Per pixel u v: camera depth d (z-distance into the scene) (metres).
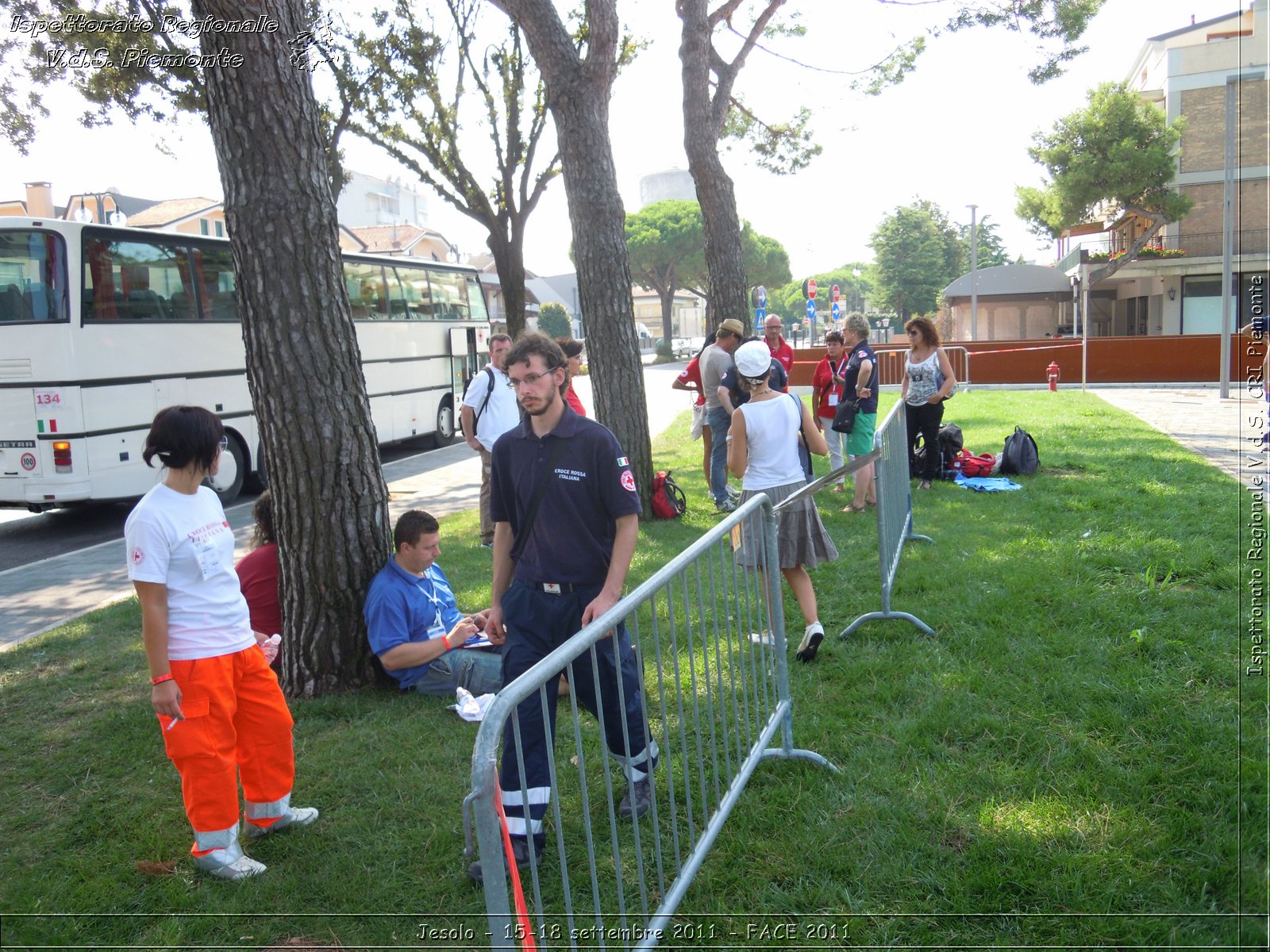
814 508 4.89
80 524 11.80
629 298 8.93
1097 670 4.35
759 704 3.57
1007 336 44.81
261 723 3.41
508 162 16.62
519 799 3.11
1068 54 12.00
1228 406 16.59
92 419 10.40
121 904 3.17
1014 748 3.74
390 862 3.32
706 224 11.55
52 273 10.14
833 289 29.00
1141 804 3.26
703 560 3.96
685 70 11.21
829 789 3.54
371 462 4.93
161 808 3.82
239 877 3.25
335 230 4.80
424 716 4.54
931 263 61.44
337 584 4.81
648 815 3.36
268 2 4.43
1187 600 5.21
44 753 4.42
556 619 3.29
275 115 4.48
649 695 4.50
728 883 3.07
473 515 10.30
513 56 16.05
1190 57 32.38
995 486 9.20
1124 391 21.52
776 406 5.03
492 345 8.09
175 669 3.12
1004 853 3.04
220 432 3.17
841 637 5.18
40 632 6.61
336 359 4.77
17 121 11.88
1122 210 37.03
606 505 3.28
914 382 9.34
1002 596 5.55
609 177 8.74
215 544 3.17
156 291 11.38
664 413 23.83
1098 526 7.16
